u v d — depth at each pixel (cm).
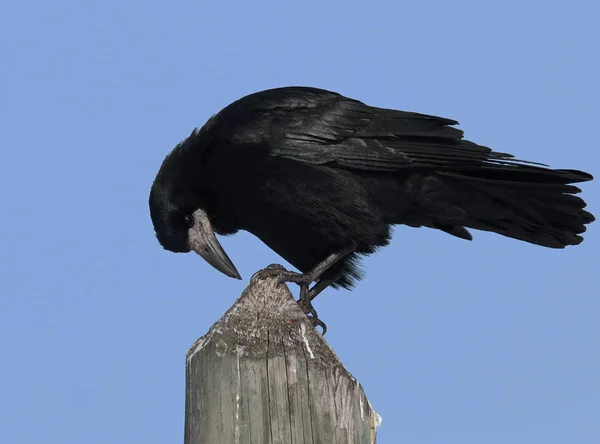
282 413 619
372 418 643
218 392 627
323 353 631
